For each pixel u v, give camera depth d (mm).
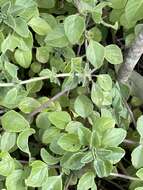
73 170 438
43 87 550
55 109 481
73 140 417
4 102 457
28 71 550
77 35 445
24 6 453
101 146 409
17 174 422
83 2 452
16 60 487
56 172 442
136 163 429
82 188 414
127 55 487
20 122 432
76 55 564
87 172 417
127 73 510
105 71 537
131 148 509
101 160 402
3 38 462
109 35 583
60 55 511
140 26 483
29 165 426
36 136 495
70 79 466
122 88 517
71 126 439
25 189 422
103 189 522
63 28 468
